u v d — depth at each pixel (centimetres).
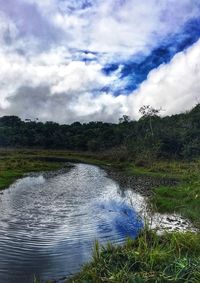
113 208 2217
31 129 13450
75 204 2353
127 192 2983
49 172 4856
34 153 9844
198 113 8506
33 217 1911
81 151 12000
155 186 3362
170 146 7006
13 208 2141
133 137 8825
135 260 927
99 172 5138
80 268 1138
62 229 1653
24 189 3002
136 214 1981
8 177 3719
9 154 8244
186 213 1912
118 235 1547
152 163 5769
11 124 15150
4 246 1373
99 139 11538
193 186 2545
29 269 1145
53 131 13588
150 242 1080
